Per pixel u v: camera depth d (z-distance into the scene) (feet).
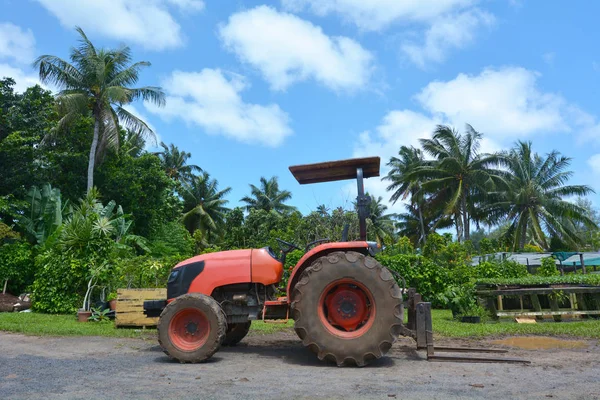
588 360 17.35
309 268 17.44
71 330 26.76
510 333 24.76
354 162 19.80
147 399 11.84
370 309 17.07
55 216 61.16
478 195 105.70
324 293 17.17
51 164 78.07
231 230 121.60
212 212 152.76
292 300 17.81
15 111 71.97
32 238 63.21
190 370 15.83
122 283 40.96
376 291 16.84
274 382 13.79
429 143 109.81
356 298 17.54
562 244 99.76
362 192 19.43
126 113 76.02
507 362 16.93
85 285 38.73
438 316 34.88
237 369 16.01
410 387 13.05
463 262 53.62
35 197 63.46
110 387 13.19
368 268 17.08
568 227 104.06
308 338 16.78
